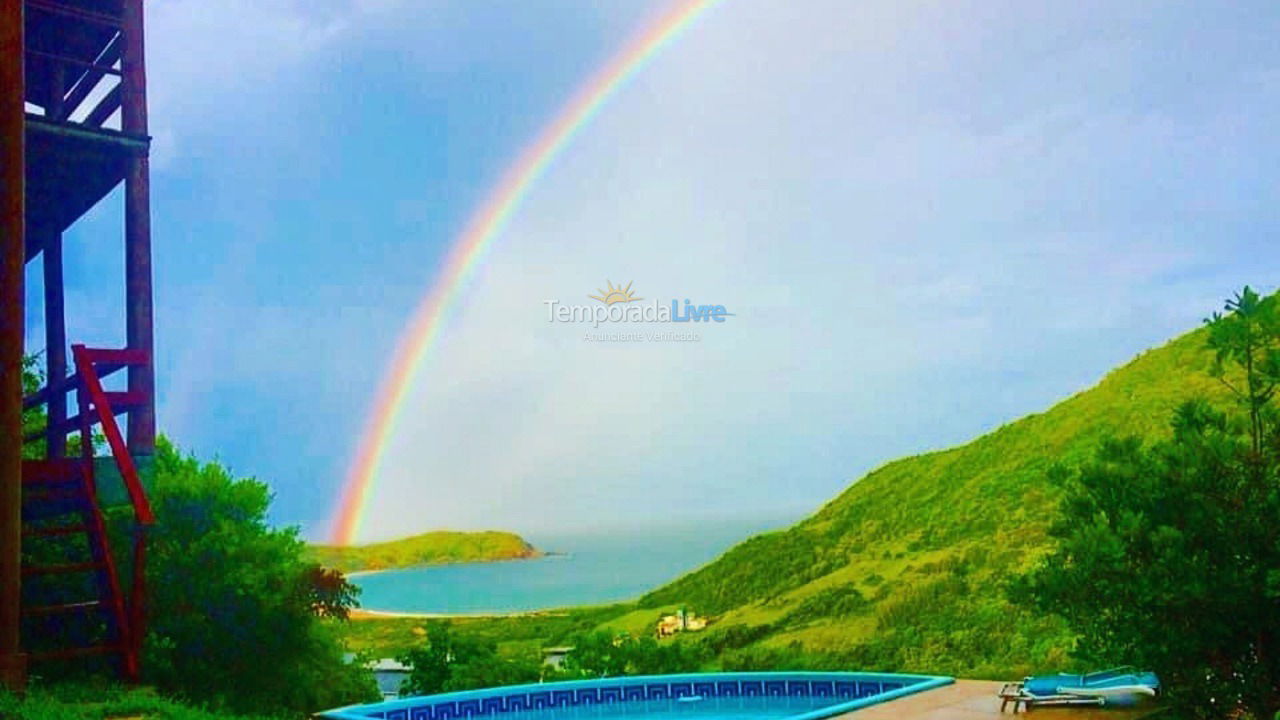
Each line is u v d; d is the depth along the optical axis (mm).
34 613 13156
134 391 13859
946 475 43344
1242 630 7332
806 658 31453
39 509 14641
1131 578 7152
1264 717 7348
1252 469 7297
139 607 13477
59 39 16562
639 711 16938
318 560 21859
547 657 24562
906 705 12203
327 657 19188
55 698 11133
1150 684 10758
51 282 18297
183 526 16375
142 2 14641
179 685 15203
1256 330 7484
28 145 13859
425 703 15242
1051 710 10820
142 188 14219
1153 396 33000
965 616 30562
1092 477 7824
